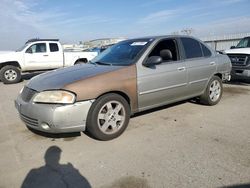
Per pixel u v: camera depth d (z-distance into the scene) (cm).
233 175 308
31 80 442
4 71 1173
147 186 291
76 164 345
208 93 586
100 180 307
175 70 498
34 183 304
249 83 916
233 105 613
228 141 404
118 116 423
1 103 727
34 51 1247
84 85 383
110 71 419
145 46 478
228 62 631
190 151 372
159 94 478
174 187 288
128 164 341
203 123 489
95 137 409
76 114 375
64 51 1368
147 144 400
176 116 532
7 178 316
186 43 545
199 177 306
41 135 445
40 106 374
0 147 403
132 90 434
